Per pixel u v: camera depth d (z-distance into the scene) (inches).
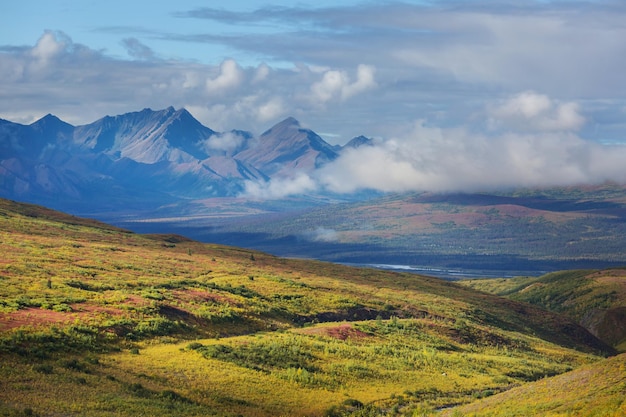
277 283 7381.9
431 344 5516.7
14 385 2667.3
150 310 4616.1
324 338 4982.8
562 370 5354.3
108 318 4178.2
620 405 2386.8
